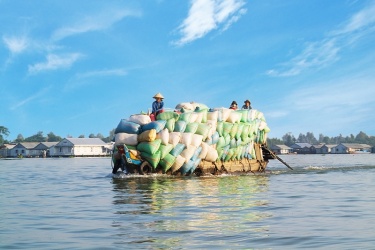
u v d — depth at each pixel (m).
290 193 15.09
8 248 7.26
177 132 22.97
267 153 29.81
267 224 9.05
